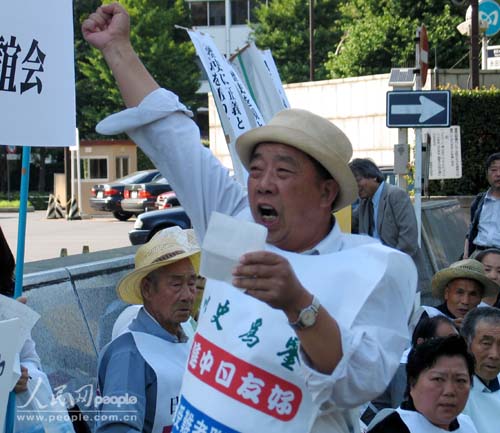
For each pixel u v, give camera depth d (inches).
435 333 315.0
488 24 1477.6
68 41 214.5
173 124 188.4
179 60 2753.4
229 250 144.3
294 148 162.4
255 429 157.2
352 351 147.6
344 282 159.5
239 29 3388.3
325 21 2874.0
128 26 194.7
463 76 1353.3
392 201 528.4
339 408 155.9
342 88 1541.6
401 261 163.0
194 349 167.0
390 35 2187.5
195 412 161.8
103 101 2711.6
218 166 190.1
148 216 1214.3
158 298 244.7
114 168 2260.1
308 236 165.8
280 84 343.3
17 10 207.9
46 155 3174.2
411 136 1167.0
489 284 389.1
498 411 296.0
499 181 614.5
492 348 296.8
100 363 241.8
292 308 143.0
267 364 157.6
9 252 240.1
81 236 1473.9
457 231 886.4
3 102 206.1
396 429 243.4
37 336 321.4
